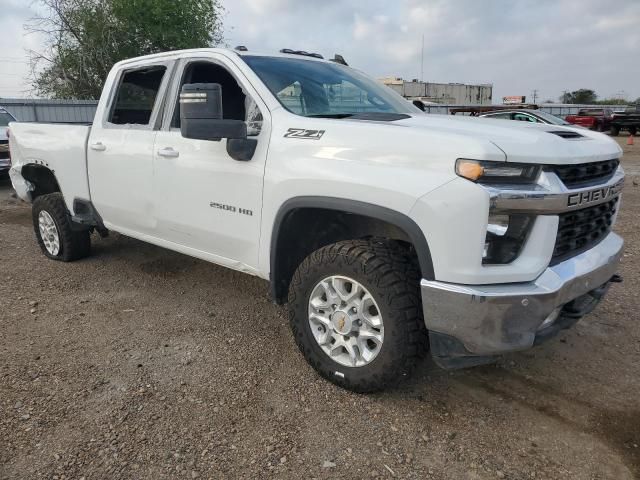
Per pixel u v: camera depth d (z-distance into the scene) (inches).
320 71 154.3
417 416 114.6
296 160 120.5
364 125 113.4
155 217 162.6
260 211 130.3
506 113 665.6
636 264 216.8
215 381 128.0
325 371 123.6
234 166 134.9
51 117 850.8
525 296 98.0
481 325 98.1
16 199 369.7
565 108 1461.6
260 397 121.3
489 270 97.8
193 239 153.9
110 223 186.9
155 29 966.4
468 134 104.0
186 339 150.4
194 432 108.5
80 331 154.6
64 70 998.4
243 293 186.1
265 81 137.6
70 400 118.6
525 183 98.3
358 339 117.8
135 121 174.4
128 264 215.8
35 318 162.9
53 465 98.3
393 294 108.2
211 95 118.0
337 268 115.8
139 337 151.3
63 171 197.3
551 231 100.8
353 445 105.3
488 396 122.7
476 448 104.9
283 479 96.0
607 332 155.9
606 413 116.6
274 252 128.0
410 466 99.8
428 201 99.1
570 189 102.7
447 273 99.3
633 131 1080.2
